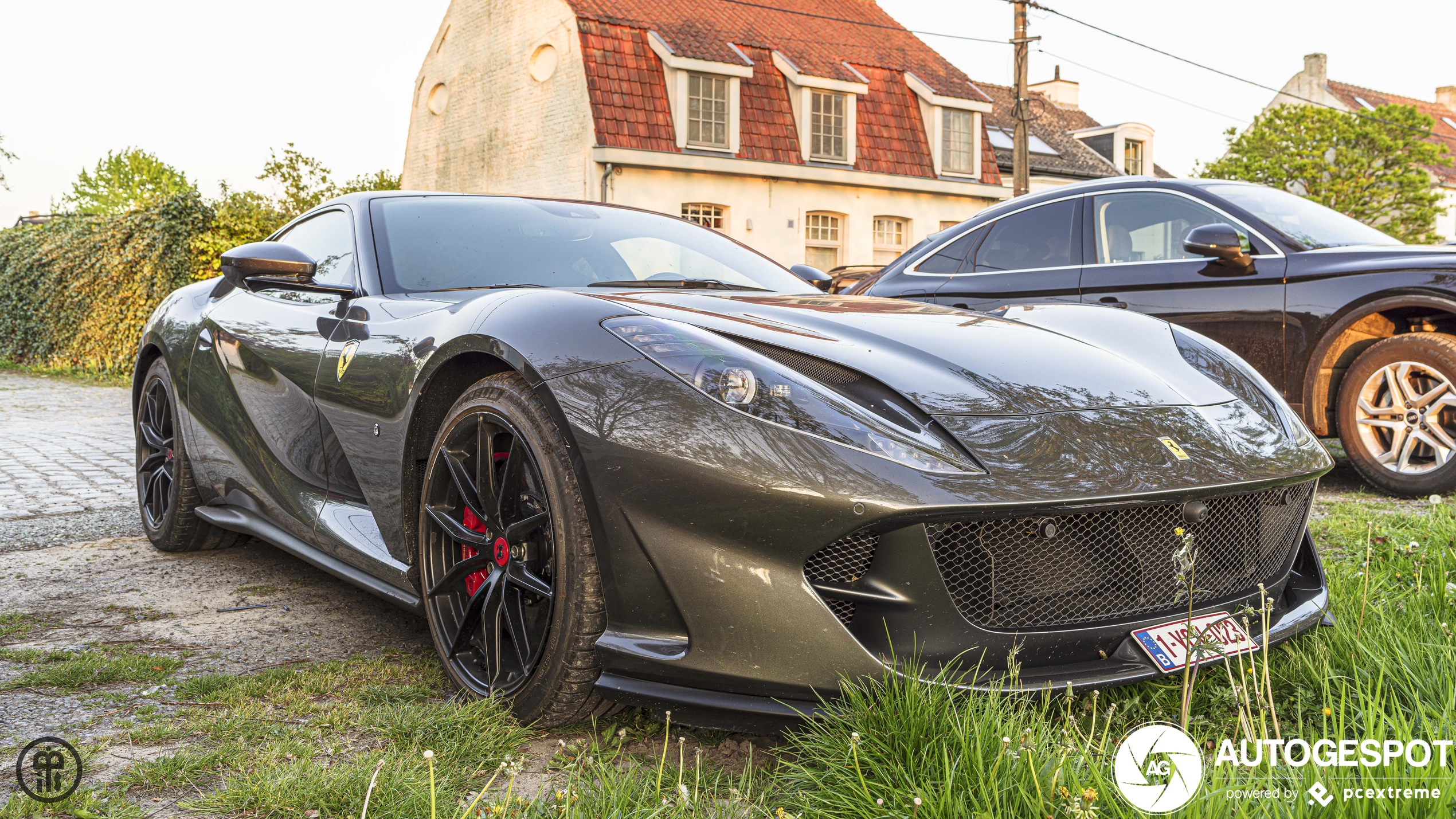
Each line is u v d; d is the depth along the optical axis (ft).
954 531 5.56
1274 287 14.35
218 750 5.95
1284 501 6.57
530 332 6.60
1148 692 6.24
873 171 67.82
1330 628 6.88
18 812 5.20
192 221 40.37
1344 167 97.60
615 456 5.82
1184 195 15.52
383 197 10.11
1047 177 83.61
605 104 59.31
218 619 9.09
